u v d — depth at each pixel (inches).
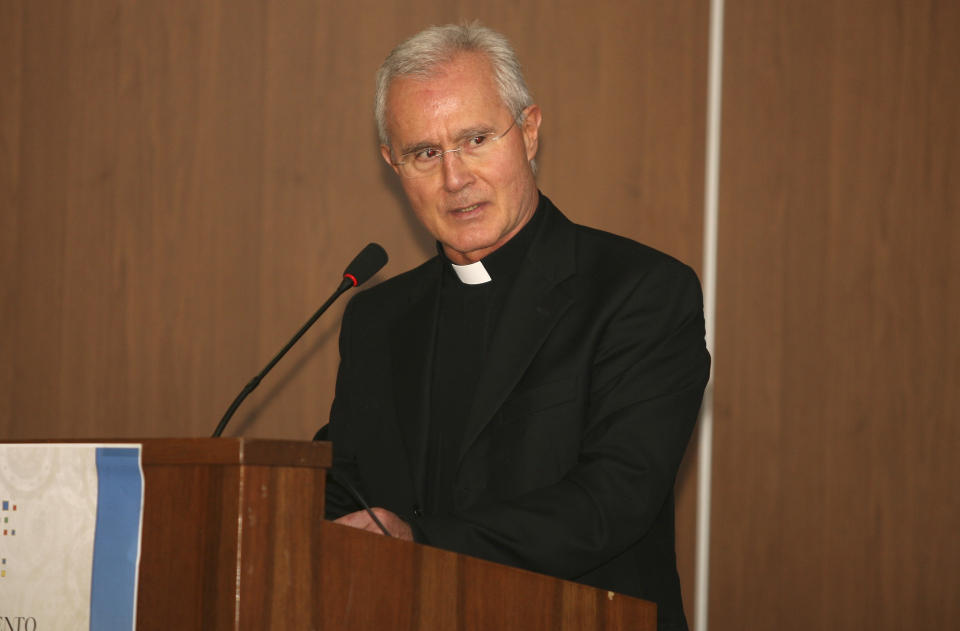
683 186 370.0
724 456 367.2
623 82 369.4
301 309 350.9
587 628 134.3
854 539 374.9
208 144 351.3
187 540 108.4
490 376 191.5
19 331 341.1
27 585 120.3
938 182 391.2
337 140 357.1
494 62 200.7
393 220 356.5
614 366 185.2
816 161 381.7
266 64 355.9
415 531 148.6
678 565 361.7
